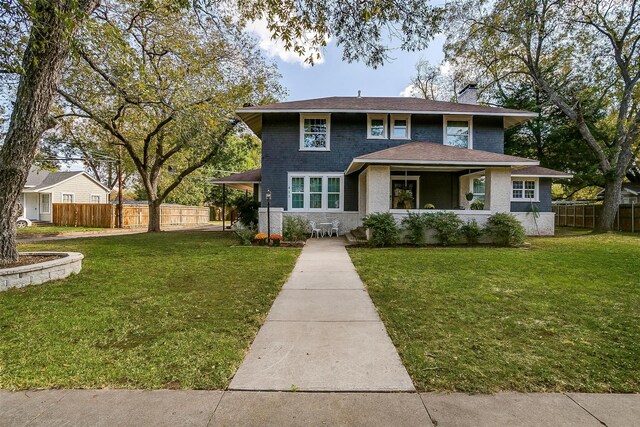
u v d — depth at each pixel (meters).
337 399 2.38
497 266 7.09
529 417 2.17
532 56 17.28
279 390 2.49
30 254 6.73
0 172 5.76
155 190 18.06
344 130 14.36
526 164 10.58
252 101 15.91
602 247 10.28
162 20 9.67
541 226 15.09
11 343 3.26
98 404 2.30
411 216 10.91
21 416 2.17
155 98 10.02
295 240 12.02
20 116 5.72
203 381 2.59
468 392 2.45
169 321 3.89
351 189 14.29
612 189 15.63
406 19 5.11
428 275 6.27
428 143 13.31
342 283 5.80
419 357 2.98
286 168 14.32
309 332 3.61
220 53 13.40
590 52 15.77
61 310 4.25
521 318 3.96
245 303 4.62
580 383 2.56
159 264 7.43
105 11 8.54
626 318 3.95
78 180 28.17
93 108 13.23
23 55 5.75
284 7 5.29
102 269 6.84
